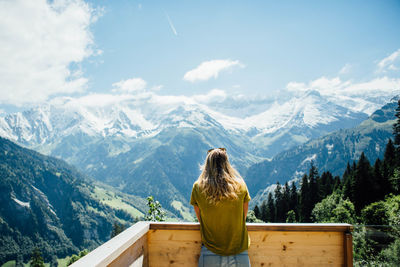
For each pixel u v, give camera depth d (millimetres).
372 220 29688
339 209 38531
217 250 2287
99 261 1758
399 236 2570
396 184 41125
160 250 2793
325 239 2746
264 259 2707
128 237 2264
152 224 2795
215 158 2422
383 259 2539
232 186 2301
